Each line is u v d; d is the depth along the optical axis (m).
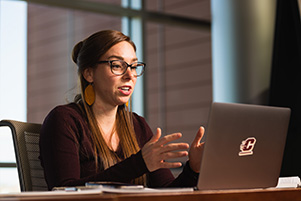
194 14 6.54
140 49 6.02
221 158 1.64
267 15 4.87
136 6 5.97
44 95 5.76
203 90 6.47
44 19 5.84
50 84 5.87
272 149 1.77
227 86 5.03
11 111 5.39
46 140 2.05
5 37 5.41
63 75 6.04
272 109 1.75
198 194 1.42
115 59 2.24
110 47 2.24
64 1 5.42
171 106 6.30
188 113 6.38
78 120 2.17
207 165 1.62
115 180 1.76
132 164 1.73
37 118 5.71
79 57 2.30
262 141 1.74
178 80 6.37
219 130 1.62
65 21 6.06
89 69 2.28
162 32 6.31
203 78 6.49
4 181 3.96
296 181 2.09
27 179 2.05
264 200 1.56
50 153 2.02
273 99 4.46
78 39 6.13
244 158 1.70
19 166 2.06
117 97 2.22
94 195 1.35
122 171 1.75
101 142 2.20
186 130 6.36
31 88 5.61
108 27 6.05
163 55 6.29
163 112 6.25
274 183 1.82
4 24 5.40
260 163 1.75
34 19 5.71
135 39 6.02
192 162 1.95
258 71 4.86
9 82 5.40
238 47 4.97
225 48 5.07
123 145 2.30
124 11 5.83
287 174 4.25
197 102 6.43
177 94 6.35
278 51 4.45
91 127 2.21
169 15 6.14
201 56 6.49
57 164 1.99
